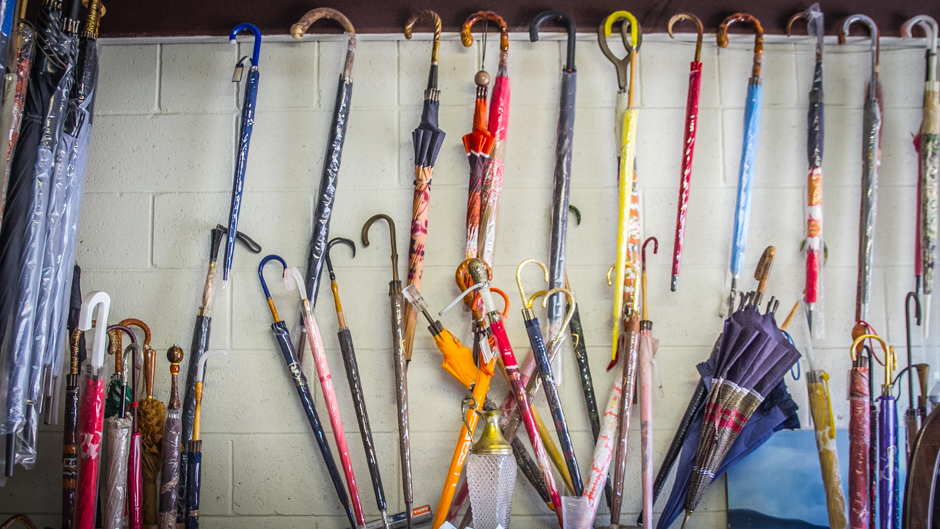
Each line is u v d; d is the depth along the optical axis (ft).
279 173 6.13
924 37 6.36
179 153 6.15
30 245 4.65
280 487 5.74
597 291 6.02
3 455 4.51
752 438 5.35
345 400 5.83
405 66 6.28
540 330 5.54
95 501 4.71
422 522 5.54
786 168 6.26
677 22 6.25
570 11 6.18
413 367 5.88
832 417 5.50
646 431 5.37
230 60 6.28
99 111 6.20
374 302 5.95
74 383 4.89
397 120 6.21
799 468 5.69
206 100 6.23
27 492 5.69
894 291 6.15
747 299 5.83
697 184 6.21
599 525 5.62
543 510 5.72
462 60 6.28
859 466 5.27
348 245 6.02
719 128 6.27
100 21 6.11
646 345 5.52
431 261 6.01
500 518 5.03
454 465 5.23
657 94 6.29
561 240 5.76
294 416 5.82
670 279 6.06
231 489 5.74
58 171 4.87
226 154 6.17
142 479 5.28
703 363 5.58
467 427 5.25
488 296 5.36
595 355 5.94
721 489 5.75
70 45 4.96
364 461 5.76
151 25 6.16
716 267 6.10
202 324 5.65
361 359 5.88
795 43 6.37
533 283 6.01
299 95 6.23
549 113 6.23
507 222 6.10
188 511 5.10
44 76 4.83
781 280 6.10
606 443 5.32
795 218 6.19
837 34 6.34
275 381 5.86
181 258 6.02
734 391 5.29
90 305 4.75
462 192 6.11
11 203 4.60
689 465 5.42
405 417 5.48
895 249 6.20
